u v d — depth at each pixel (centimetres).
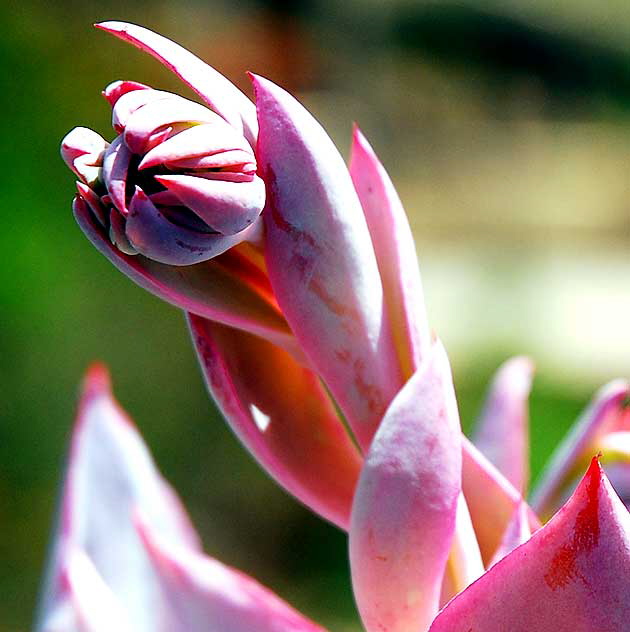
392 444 30
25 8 114
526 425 39
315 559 142
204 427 125
